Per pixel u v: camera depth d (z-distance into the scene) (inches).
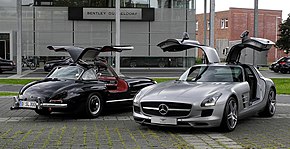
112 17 1434.5
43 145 269.4
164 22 1461.6
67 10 1428.4
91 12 1425.9
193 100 300.0
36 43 1417.3
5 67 1252.5
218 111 302.7
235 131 321.7
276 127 342.6
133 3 1445.6
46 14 1421.0
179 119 299.9
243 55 1600.6
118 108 454.9
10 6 1407.5
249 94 353.4
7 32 1407.5
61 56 1423.5
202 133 310.2
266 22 2187.5
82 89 378.6
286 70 1334.9
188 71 383.9
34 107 363.9
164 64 1462.8
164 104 304.8
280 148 262.2
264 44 380.5
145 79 473.7
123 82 434.3
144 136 299.9
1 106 486.9
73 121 375.9
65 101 364.2
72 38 1435.8
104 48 415.2
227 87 325.7
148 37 1457.9
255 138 293.7
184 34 406.9
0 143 275.9
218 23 2224.4
